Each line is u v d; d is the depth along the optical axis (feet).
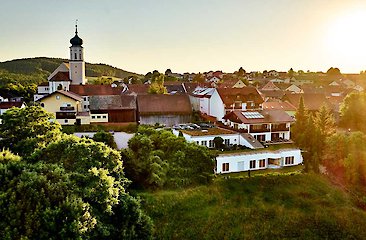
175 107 258.37
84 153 104.42
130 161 146.00
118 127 228.63
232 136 196.13
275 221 139.03
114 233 93.76
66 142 109.70
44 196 80.12
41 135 128.57
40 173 87.66
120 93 313.12
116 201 94.63
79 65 355.97
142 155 150.92
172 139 170.30
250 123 211.00
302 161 188.14
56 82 334.24
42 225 76.59
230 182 156.25
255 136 213.46
